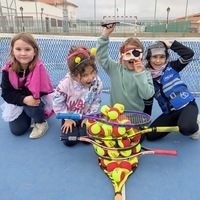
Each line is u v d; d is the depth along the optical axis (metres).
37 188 1.49
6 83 1.92
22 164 1.71
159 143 1.98
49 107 2.23
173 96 1.93
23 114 2.07
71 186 1.51
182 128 1.80
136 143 1.64
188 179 1.57
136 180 1.56
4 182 1.54
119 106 1.68
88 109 1.97
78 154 1.83
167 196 1.43
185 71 3.87
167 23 13.15
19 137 2.07
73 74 1.77
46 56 4.06
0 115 2.51
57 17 24.94
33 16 21.59
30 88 1.91
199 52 4.01
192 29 13.62
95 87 1.92
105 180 1.56
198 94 3.07
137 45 1.83
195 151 1.87
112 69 2.05
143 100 2.04
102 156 1.62
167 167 1.68
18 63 1.89
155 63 1.93
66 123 1.88
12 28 12.70
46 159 1.77
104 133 1.58
